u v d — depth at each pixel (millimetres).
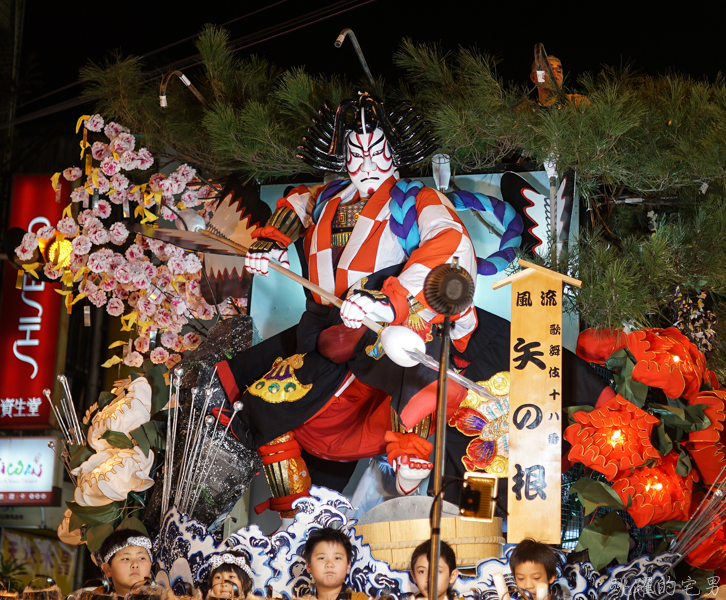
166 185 6102
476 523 4289
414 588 3977
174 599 4078
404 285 4414
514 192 5590
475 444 4699
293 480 4836
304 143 5191
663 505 4340
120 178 6113
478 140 5625
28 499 9266
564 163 5301
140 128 6348
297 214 5359
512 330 4402
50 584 4609
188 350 6070
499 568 4094
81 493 4902
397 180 5176
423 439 4473
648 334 4812
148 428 5039
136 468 4910
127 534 4578
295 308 5922
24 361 9086
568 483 4898
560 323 4348
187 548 4391
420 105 6082
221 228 5988
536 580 3904
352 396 4867
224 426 4922
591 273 5066
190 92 6496
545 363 4320
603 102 5277
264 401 4777
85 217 6121
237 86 6383
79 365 9891
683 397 4766
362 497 4988
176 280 6094
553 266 5113
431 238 4617
